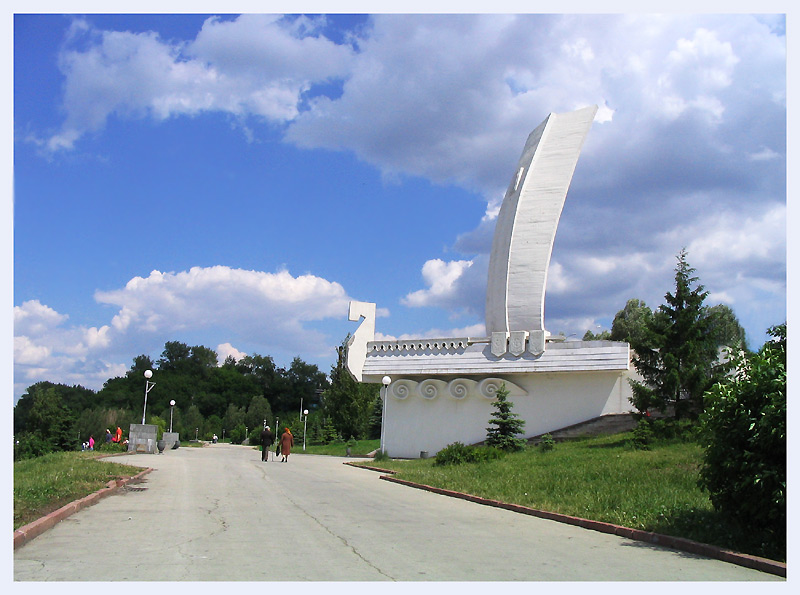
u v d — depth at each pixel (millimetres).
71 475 16359
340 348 62750
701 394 26094
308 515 12188
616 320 66938
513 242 36750
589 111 37406
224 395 126375
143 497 14242
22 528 9031
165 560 7742
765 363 10250
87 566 7367
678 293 27562
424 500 16016
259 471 23609
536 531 11391
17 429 74375
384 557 8359
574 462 20672
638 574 8023
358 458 38969
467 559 8461
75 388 111188
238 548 8617
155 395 118312
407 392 37625
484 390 35562
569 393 34344
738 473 10305
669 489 14312
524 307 35938
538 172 37500
